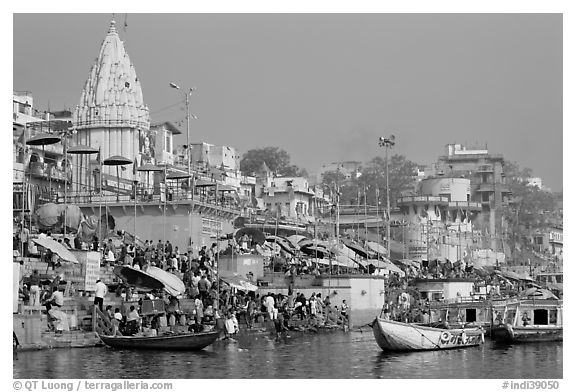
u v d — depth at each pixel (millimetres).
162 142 93750
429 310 61906
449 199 124312
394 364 43469
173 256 60000
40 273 46875
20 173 66062
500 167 132500
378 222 101312
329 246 75000
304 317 60531
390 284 75375
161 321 48531
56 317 43062
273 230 92500
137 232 71000
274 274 68062
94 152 66938
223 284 58875
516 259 126250
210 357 43031
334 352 47656
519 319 55344
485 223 128750
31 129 74750
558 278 99688
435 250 111688
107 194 73000
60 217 54938
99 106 78625
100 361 39531
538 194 133125
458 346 50250
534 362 44781
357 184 130625
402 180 132250
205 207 71875
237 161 116875
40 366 37719
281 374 39438
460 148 135375
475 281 80938
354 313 65438
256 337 53844
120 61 80188
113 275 51562
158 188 72375
